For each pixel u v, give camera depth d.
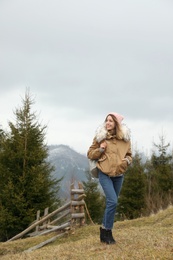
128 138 6.65
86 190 29.11
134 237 7.27
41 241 10.12
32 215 17.61
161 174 32.34
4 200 18.34
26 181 18.38
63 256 6.36
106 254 5.70
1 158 18.98
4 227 17.81
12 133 19.45
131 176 29.88
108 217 6.57
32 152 18.92
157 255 5.12
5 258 7.54
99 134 6.54
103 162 6.53
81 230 10.27
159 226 9.62
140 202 29.05
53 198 19.22
